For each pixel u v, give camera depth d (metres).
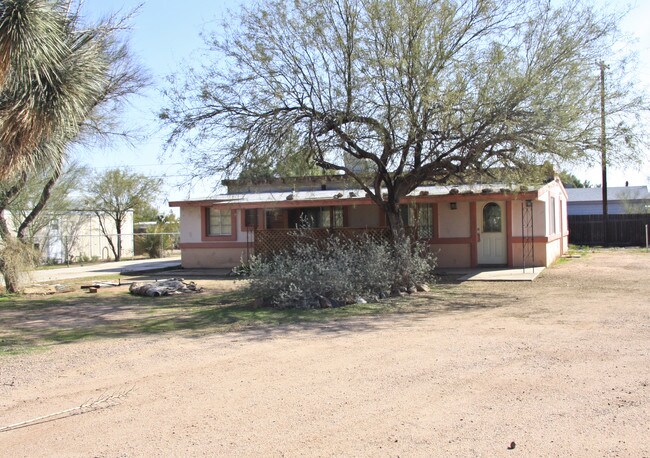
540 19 12.90
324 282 12.54
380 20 12.60
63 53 8.88
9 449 4.80
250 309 12.33
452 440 4.67
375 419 5.21
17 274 16.33
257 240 20.53
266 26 13.28
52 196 24.52
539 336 8.41
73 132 10.75
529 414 5.17
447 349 7.78
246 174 13.99
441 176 15.46
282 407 5.62
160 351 8.38
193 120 14.03
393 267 14.08
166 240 39.50
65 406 5.91
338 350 8.02
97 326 10.93
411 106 12.68
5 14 8.05
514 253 19.62
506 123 12.23
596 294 12.84
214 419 5.36
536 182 14.41
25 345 9.17
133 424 5.30
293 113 13.62
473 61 12.62
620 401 5.41
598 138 13.00
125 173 37.97
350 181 16.72
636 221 32.44
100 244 36.56
